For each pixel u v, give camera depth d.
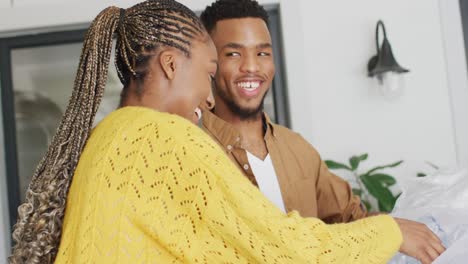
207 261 0.75
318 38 2.22
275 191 1.32
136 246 0.75
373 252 0.79
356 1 2.23
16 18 2.20
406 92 2.23
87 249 0.76
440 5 2.24
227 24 1.25
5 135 2.28
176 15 0.87
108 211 0.76
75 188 0.82
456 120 2.21
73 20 2.21
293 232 0.75
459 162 2.21
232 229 0.73
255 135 1.35
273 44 2.26
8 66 2.29
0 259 2.16
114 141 0.79
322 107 2.22
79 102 0.87
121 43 0.86
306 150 1.44
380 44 2.23
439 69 2.24
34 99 2.30
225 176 0.74
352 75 2.22
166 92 0.87
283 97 2.26
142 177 0.76
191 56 0.87
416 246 0.88
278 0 2.20
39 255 0.82
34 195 0.85
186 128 0.78
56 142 0.86
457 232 1.01
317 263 0.75
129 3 2.20
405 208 1.09
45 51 2.29
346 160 2.21
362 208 1.53
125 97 0.89
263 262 0.74
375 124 2.22
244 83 1.26
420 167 2.22
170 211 0.75
